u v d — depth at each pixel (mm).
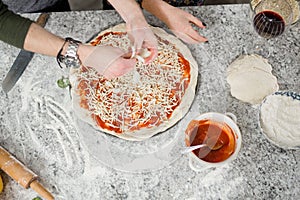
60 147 1056
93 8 1570
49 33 985
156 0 1122
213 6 1161
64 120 1076
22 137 1067
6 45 1139
